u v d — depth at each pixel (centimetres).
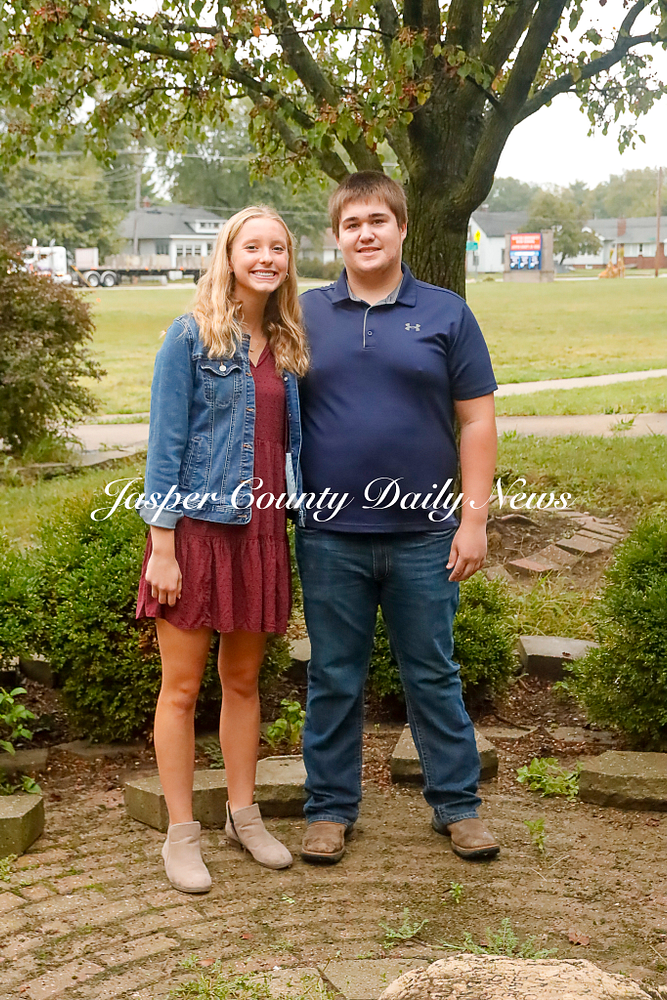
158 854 321
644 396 1428
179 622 303
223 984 248
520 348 2423
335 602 320
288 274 311
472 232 9600
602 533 663
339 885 302
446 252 561
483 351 320
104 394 1744
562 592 579
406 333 312
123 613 387
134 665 382
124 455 1059
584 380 1778
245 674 320
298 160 650
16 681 450
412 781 375
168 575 298
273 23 542
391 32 578
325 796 326
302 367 313
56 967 258
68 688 390
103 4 509
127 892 297
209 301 305
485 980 198
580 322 3106
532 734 416
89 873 308
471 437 320
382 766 387
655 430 1064
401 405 311
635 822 341
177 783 310
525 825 339
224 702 323
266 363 312
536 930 275
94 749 397
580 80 556
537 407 1322
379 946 267
